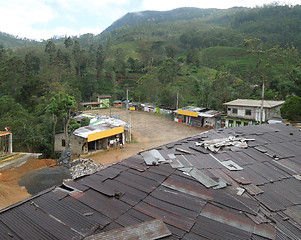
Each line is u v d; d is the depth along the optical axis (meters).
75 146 24.73
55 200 5.67
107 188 6.25
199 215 5.14
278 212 5.58
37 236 4.49
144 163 7.88
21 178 16.28
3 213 5.20
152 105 60.12
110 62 94.31
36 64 73.56
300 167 8.30
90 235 4.46
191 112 40.53
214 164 7.99
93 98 72.12
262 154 9.16
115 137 28.69
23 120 24.03
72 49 95.75
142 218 5.02
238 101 34.50
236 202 5.69
